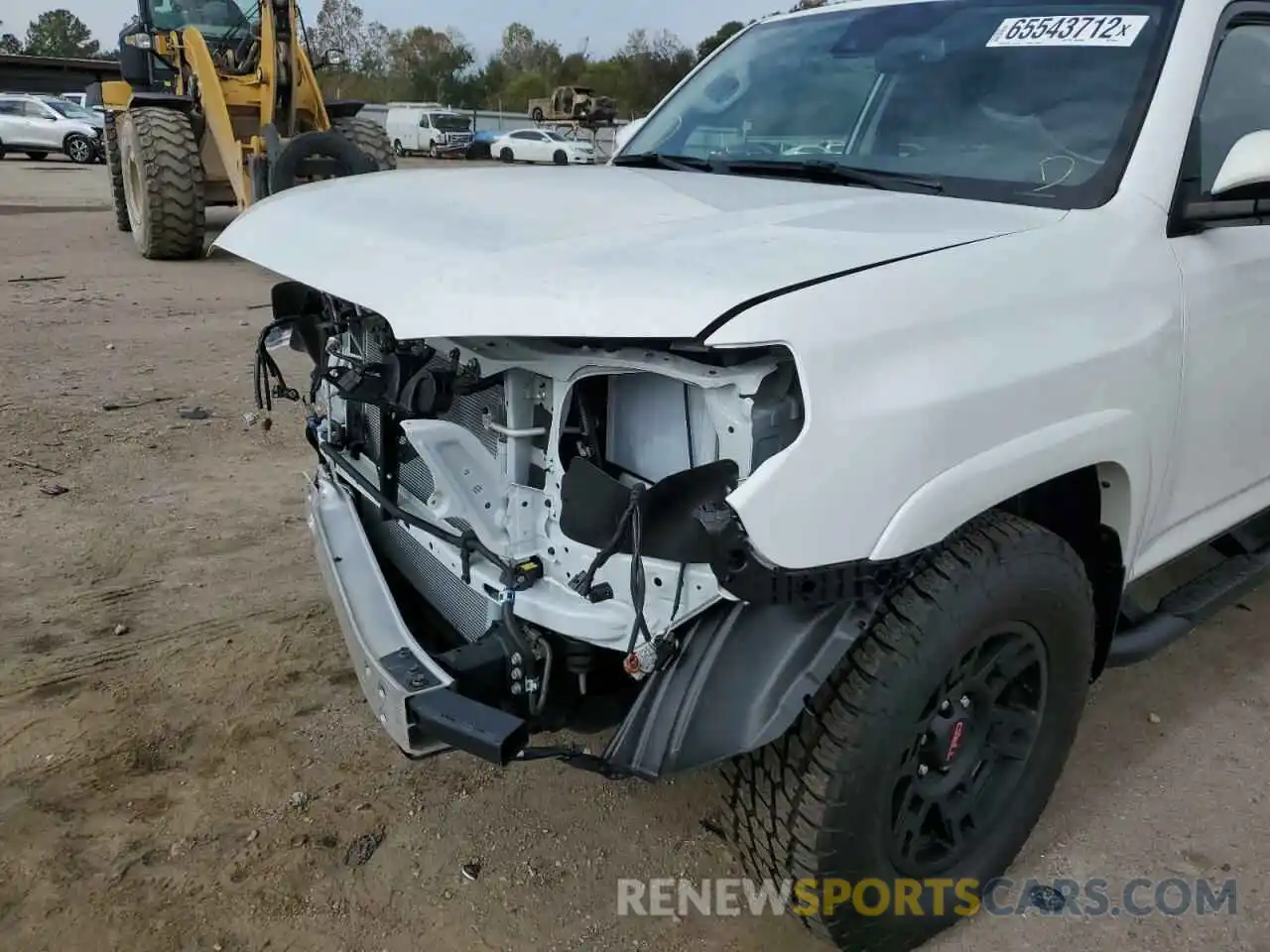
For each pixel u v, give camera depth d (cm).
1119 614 283
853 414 178
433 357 226
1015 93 275
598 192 254
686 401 191
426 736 205
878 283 187
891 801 204
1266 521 351
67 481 473
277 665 333
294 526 437
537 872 253
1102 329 221
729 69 361
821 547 178
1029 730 235
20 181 1983
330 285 216
